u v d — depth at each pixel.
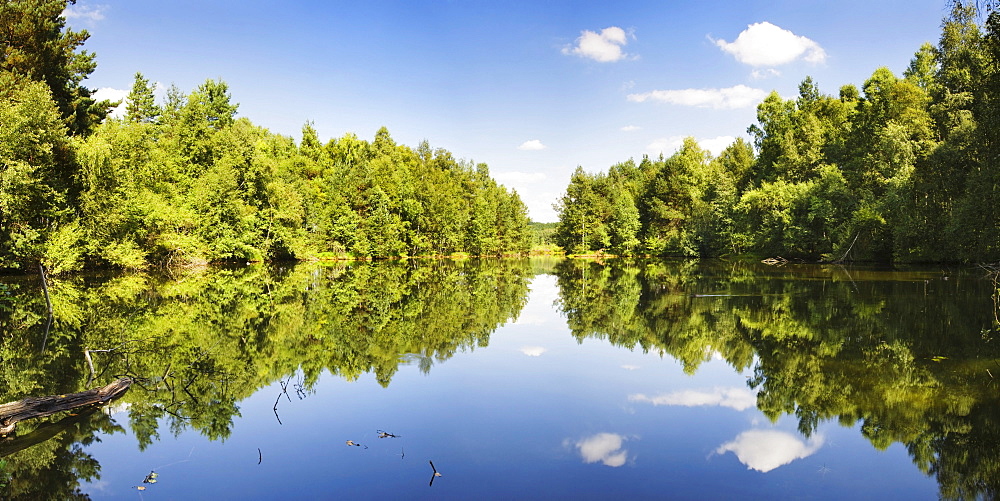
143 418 8.47
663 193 72.81
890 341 13.90
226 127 49.31
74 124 33.25
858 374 10.98
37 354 12.65
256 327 16.45
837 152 48.69
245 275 35.97
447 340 14.78
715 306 21.33
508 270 47.25
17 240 25.03
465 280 35.66
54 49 30.84
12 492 6.11
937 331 14.93
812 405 9.11
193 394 9.71
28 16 29.44
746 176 62.31
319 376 10.94
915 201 35.78
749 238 51.12
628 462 6.81
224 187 42.62
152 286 27.59
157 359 12.34
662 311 20.45
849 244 41.06
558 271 45.72
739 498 5.92
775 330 15.91
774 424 8.22
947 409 8.85
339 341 14.50
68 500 5.89
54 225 27.31
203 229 41.16
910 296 21.83
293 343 14.19
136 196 33.47
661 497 5.88
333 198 59.97
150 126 43.53
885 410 8.84
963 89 33.03
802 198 44.94
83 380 10.52
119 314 18.47
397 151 81.12
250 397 9.52
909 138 38.59
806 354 12.82
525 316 19.48
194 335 15.10
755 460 6.91
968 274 30.86
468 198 86.12
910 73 49.56
